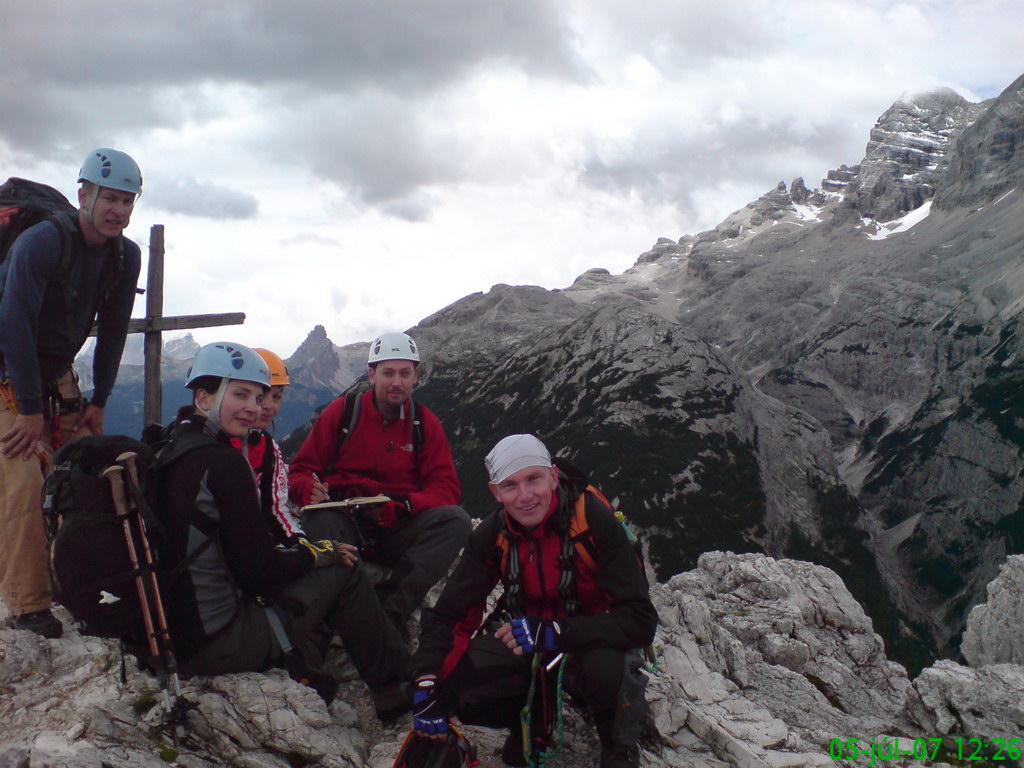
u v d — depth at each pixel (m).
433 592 3.88
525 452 2.62
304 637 2.96
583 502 2.69
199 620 2.68
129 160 3.11
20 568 3.00
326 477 3.47
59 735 2.61
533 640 2.59
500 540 2.75
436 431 3.50
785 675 3.83
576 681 2.73
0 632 2.96
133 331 5.74
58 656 2.98
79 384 3.31
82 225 3.11
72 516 2.61
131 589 2.63
